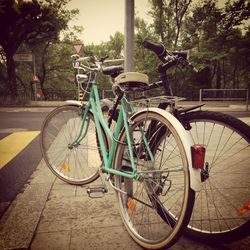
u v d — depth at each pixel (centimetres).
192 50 2366
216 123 188
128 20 286
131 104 221
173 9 2491
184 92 2122
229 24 2434
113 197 285
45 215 247
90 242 207
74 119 324
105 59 281
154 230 223
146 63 2234
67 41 3034
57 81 3625
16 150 508
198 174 159
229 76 3681
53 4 2580
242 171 252
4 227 226
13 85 2512
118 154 225
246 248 199
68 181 322
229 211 242
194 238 206
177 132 168
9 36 2439
